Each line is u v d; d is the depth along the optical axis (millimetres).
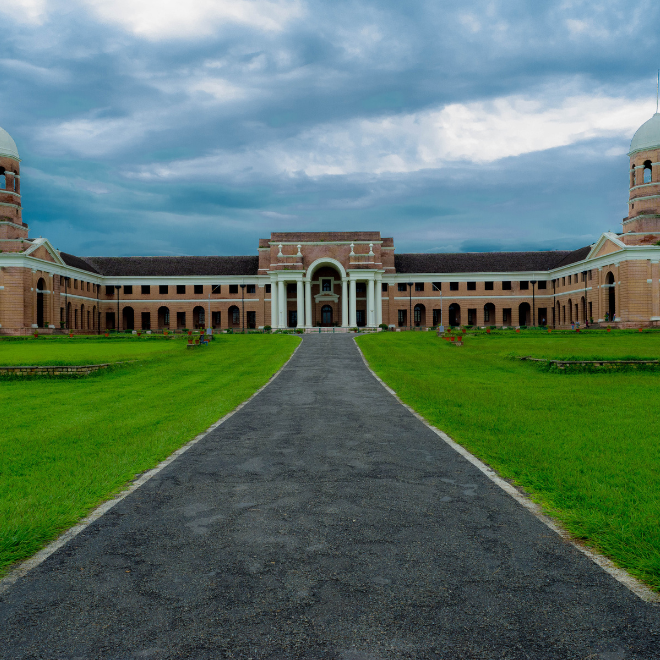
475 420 11086
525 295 81125
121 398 16219
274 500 6551
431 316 81562
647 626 3801
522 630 3771
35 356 29375
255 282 81375
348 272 74875
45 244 62531
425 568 4703
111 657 3541
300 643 3650
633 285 57250
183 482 7312
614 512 5742
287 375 21562
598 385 16391
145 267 83625
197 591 4355
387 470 7797
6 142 61969
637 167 61656
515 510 6082
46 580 4582
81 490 6902
